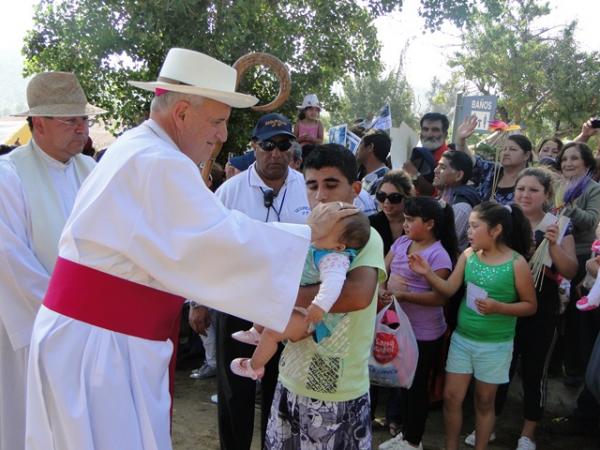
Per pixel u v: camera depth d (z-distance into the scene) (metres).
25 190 2.77
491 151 5.62
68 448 1.94
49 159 2.88
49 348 1.96
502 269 3.24
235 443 3.14
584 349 4.35
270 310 1.95
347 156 2.36
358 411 2.22
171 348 2.12
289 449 2.32
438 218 3.52
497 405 3.75
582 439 3.90
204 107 2.04
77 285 1.96
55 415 1.98
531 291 3.25
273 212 3.27
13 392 2.73
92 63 8.77
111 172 1.93
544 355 3.59
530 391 3.61
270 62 3.07
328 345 2.16
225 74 2.11
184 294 1.95
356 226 2.04
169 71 2.08
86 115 2.85
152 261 1.91
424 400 3.43
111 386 1.95
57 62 8.91
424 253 3.53
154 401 2.03
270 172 3.22
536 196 3.71
